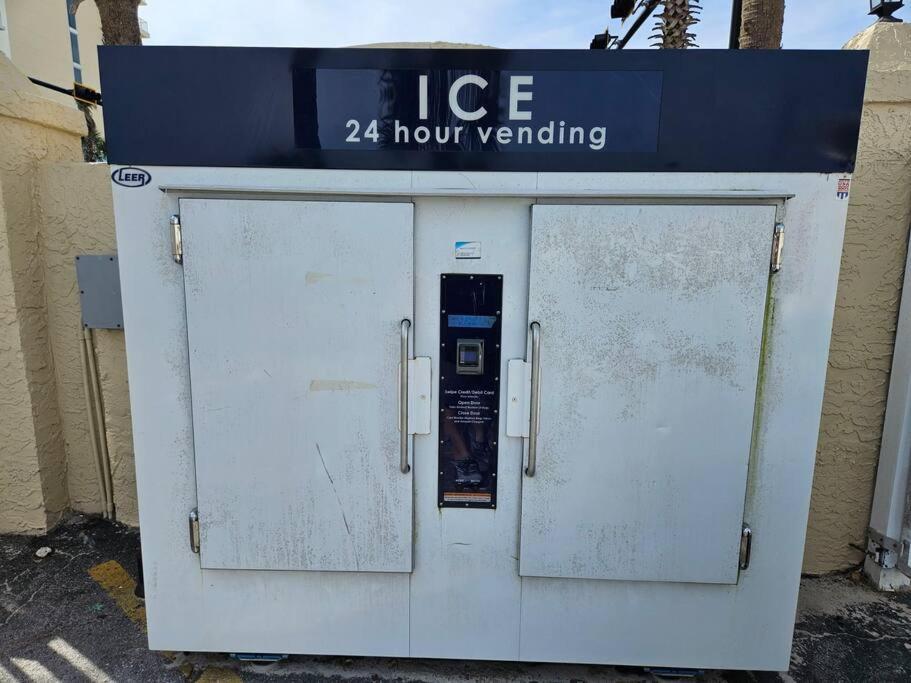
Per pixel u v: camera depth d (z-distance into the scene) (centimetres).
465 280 187
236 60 178
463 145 181
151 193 184
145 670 215
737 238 179
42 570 271
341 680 212
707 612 204
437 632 208
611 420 190
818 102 176
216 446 195
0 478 292
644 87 177
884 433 258
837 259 182
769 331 187
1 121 266
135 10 431
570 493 195
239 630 210
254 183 184
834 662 222
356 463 195
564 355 187
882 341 255
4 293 276
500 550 202
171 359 194
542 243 181
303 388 191
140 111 180
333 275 185
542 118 180
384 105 180
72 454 311
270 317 187
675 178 181
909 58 238
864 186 246
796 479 194
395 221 182
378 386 191
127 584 262
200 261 184
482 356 190
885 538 259
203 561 202
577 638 207
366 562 201
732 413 189
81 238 287
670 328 185
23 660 218
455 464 197
